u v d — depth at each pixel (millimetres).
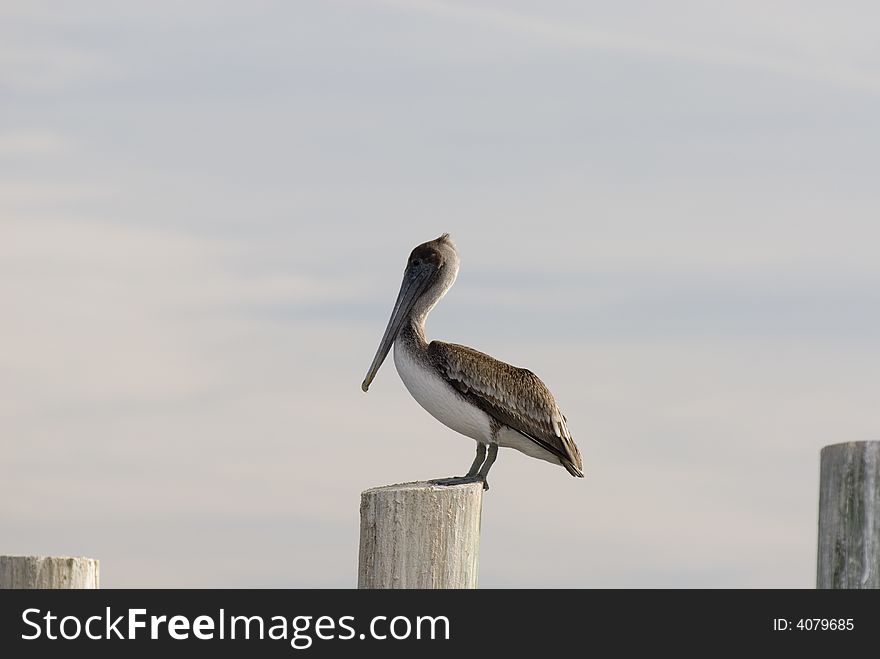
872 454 9289
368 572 11438
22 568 10758
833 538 9430
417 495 11414
